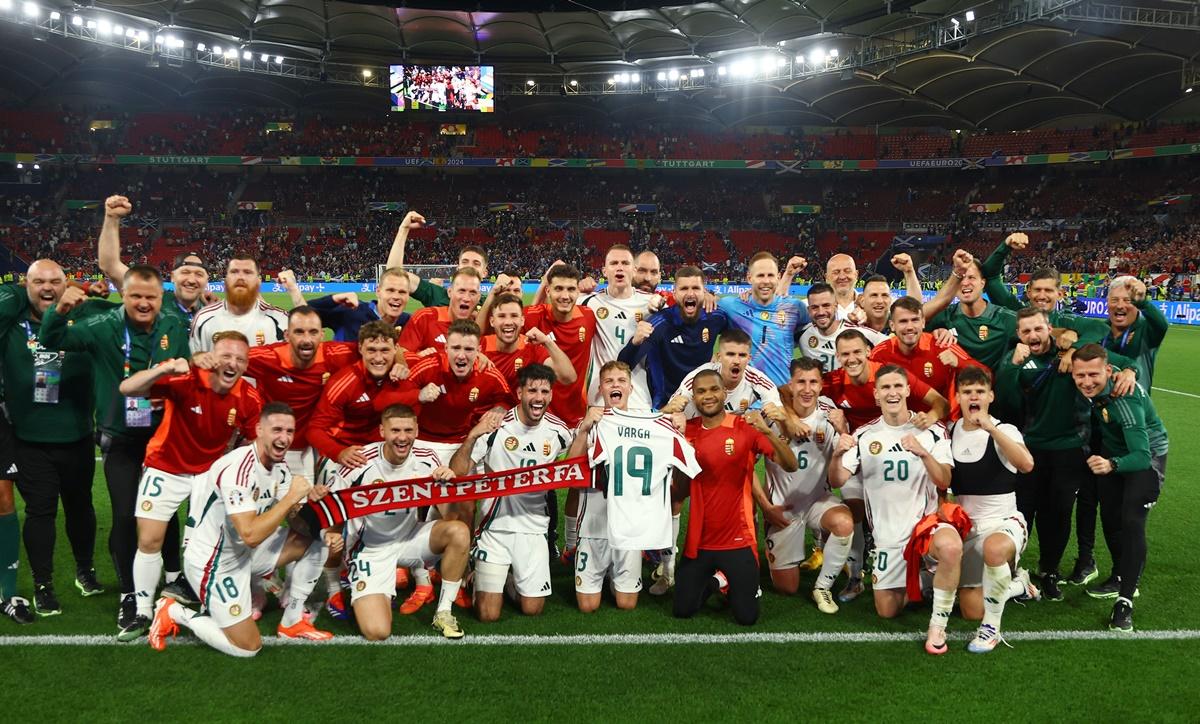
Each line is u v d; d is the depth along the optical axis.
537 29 37.84
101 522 7.05
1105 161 44.69
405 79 41.78
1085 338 6.57
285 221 46.91
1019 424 6.07
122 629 4.81
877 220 47.62
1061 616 5.33
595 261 46.00
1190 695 4.27
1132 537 5.16
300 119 48.56
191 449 5.08
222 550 4.62
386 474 5.09
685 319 6.71
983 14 29.91
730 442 5.22
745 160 47.22
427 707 4.07
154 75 43.50
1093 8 27.81
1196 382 15.54
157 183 47.41
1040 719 4.02
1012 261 42.31
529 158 47.16
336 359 5.81
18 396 5.07
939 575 4.77
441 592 5.06
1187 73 33.81
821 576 5.47
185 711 4.01
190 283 6.32
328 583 5.23
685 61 40.59
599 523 5.34
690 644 4.86
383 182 49.56
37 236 42.69
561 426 5.54
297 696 4.17
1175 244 37.56
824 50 36.00
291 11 35.56
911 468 5.25
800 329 7.14
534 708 4.07
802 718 4.01
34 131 44.28
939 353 6.14
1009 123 43.59
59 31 33.44
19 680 4.30
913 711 4.09
